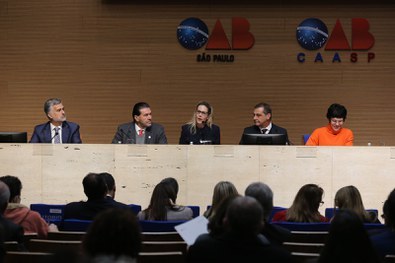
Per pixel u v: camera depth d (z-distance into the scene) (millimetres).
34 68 11656
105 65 11617
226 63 11539
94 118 11609
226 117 11539
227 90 11539
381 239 4320
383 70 11484
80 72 11617
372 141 11492
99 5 11609
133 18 11602
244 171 8156
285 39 11531
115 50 11609
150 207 5945
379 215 8156
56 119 8938
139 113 8930
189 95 11562
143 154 8195
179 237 5027
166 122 11578
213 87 11539
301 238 5047
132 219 3238
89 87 11609
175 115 11586
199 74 11547
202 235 3777
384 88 11484
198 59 11547
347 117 11492
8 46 11680
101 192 5988
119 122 11609
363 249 3381
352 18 11484
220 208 4094
